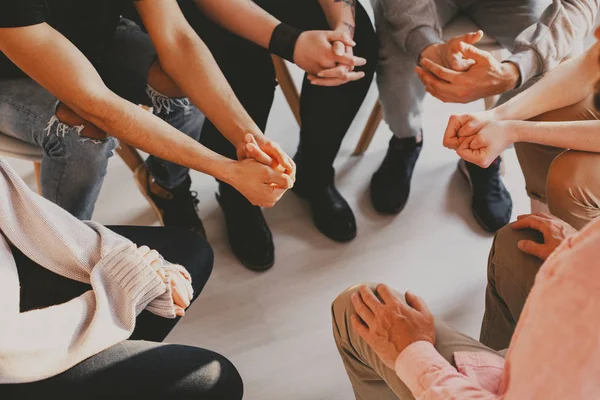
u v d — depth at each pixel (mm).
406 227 1899
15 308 993
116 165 2029
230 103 1348
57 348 979
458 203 1962
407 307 1027
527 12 1615
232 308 1710
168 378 1057
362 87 1660
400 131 1827
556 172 1271
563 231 1136
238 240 1796
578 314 625
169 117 1550
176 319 1248
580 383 642
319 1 1584
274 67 1813
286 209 1929
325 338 1655
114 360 1045
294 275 1783
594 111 1343
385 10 1604
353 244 1855
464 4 1706
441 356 929
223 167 1266
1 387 983
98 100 1217
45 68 1197
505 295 1207
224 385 1103
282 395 1544
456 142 1333
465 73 1456
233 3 1498
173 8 1369
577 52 1584
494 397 795
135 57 1446
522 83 1503
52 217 1096
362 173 2025
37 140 1381
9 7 1136
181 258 1289
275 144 1277
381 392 1162
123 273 1093
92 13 1333
